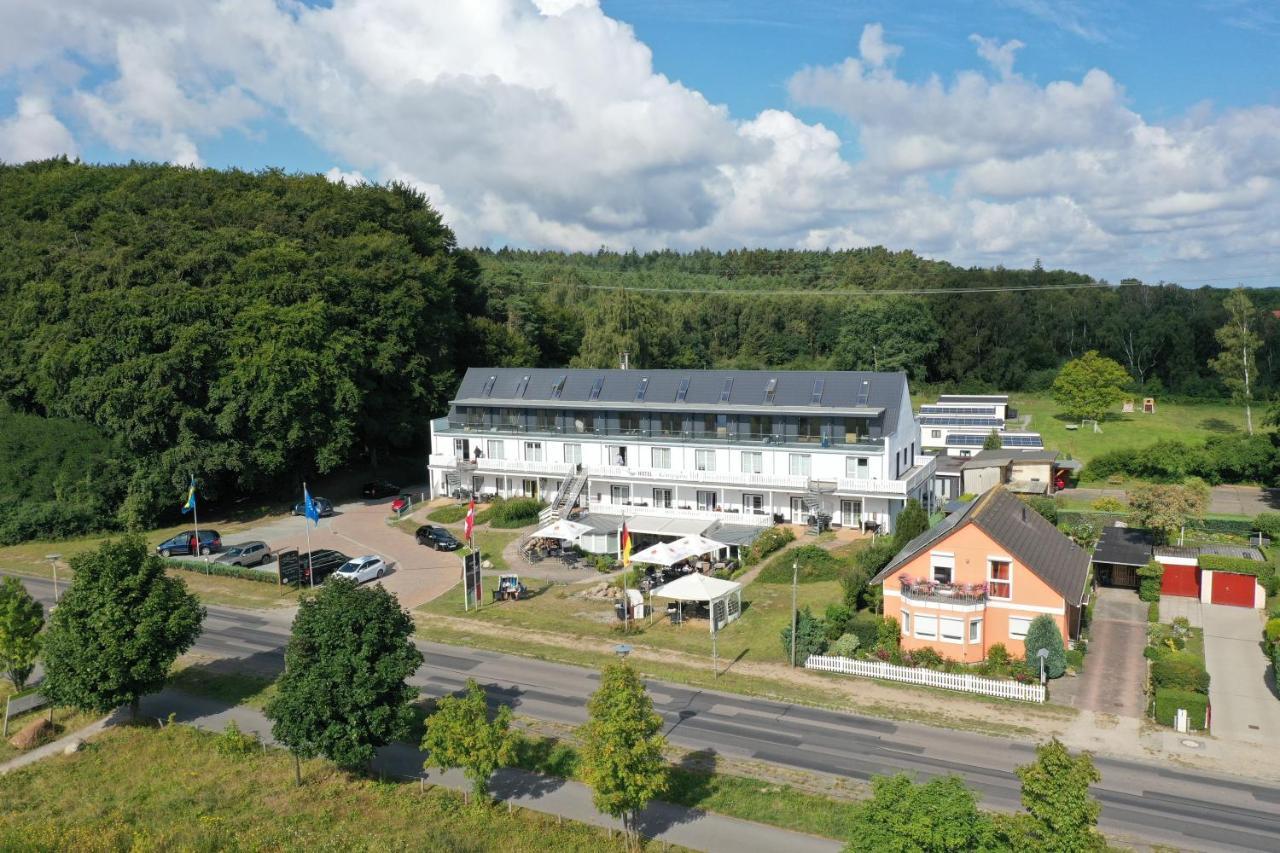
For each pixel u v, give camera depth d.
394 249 104.81
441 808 34.75
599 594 61.97
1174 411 140.75
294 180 122.19
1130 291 189.88
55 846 30.66
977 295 178.12
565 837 32.22
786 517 74.44
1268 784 35.47
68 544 80.06
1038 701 43.66
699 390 80.62
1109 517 77.50
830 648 49.97
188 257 90.19
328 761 39.16
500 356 123.62
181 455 84.12
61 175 118.06
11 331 90.56
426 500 91.88
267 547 74.12
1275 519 74.44
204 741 41.22
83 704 41.38
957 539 48.94
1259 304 194.88
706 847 31.39
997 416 121.25
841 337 175.25
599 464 82.69
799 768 36.94
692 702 44.22
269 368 84.81
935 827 23.98
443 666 49.69
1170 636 51.09
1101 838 23.91
